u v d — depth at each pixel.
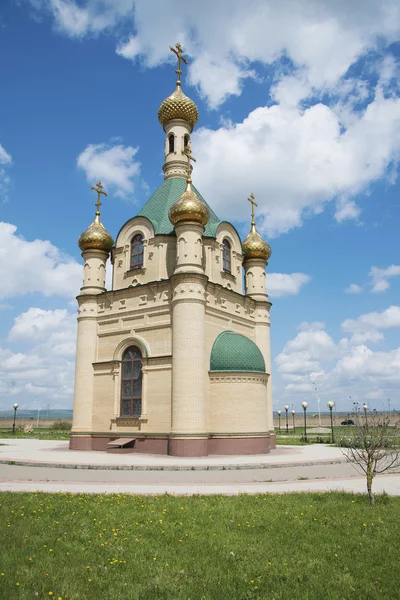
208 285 35.91
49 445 42.94
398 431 18.36
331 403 50.91
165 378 33.81
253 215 44.91
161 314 35.28
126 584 8.54
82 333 39.41
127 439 34.59
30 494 16.88
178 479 21.86
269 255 44.19
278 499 16.14
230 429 32.59
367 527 12.47
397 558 10.09
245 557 10.10
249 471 23.61
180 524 12.65
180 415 31.08
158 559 9.98
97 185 42.94
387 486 19.83
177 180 42.34
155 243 37.50
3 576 8.65
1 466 25.17
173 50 46.06
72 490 18.41
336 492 17.30
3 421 132.50
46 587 8.28
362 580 8.88
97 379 38.22
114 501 15.61
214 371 33.59
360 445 17.45
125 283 38.84
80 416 37.69
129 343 36.81
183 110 44.78
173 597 7.99
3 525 12.26
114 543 11.05
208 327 35.16
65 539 11.25
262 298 42.91
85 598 7.91
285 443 50.38
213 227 38.75
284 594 8.16
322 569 9.40
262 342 41.69
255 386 33.81
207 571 9.23
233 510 14.26
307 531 12.15
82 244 41.38
